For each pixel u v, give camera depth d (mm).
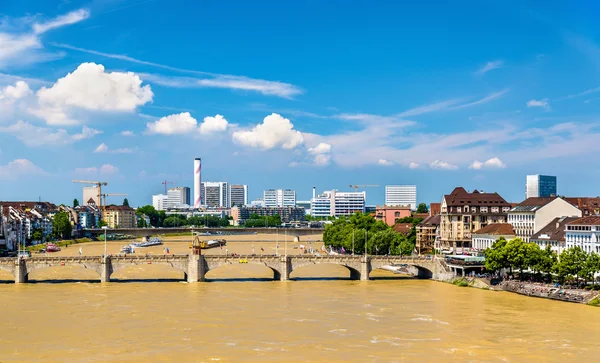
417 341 121250
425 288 194500
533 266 189750
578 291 169000
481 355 111625
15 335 124500
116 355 110000
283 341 120562
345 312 150125
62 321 137625
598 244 194375
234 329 130500
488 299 170875
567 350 115250
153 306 156625
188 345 117062
